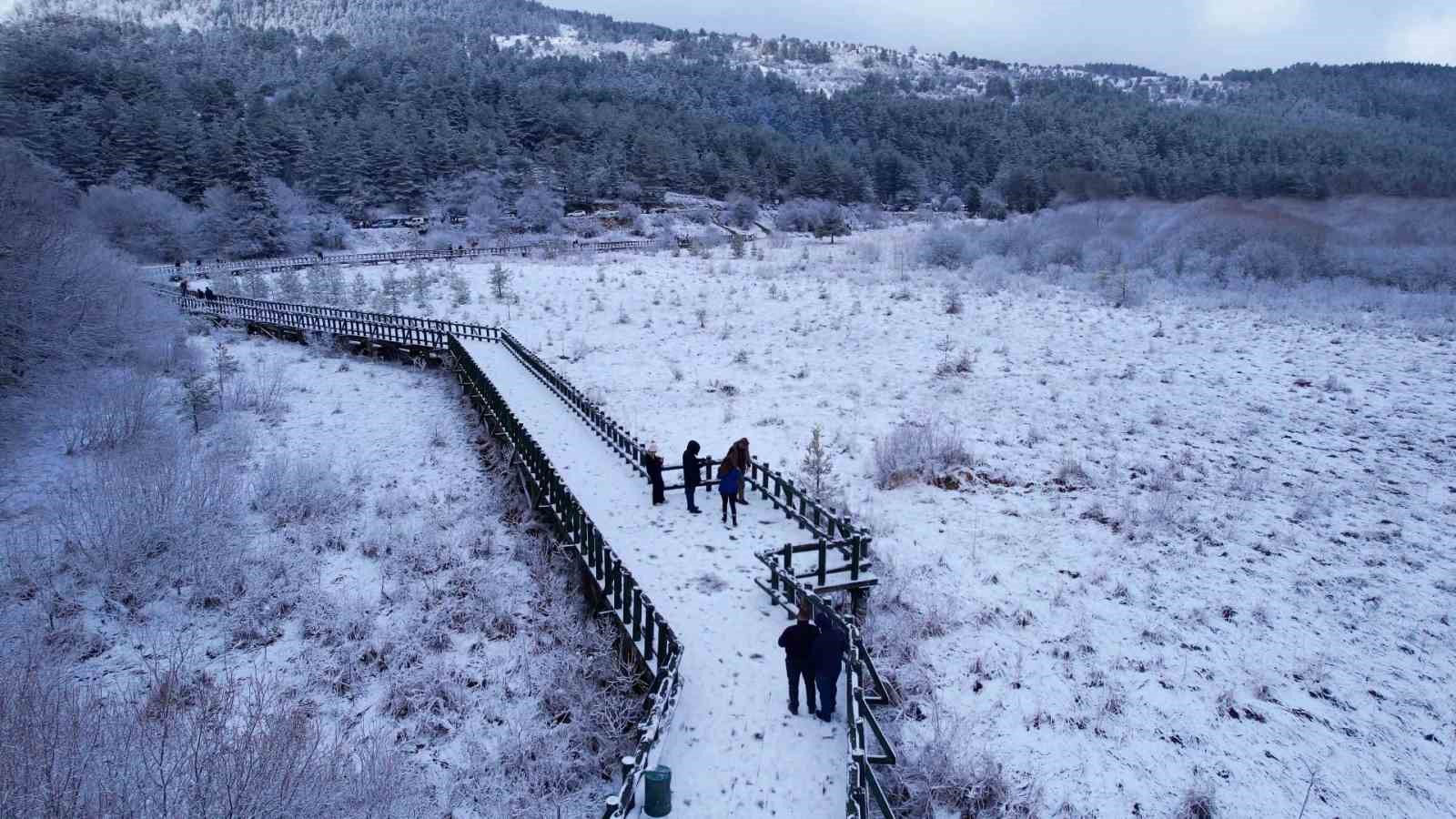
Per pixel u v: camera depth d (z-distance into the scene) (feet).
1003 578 44.88
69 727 29.63
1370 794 28.89
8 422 72.49
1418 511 51.37
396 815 28.27
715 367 94.94
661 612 39.19
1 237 77.92
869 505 55.21
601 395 83.51
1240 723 32.73
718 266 179.52
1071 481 58.03
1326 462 59.93
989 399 78.48
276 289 166.71
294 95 463.83
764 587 40.11
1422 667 35.88
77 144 256.73
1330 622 39.60
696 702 32.24
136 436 73.20
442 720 36.55
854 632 34.27
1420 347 89.35
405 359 108.27
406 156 310.65
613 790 31.53
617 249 244.83
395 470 69.26
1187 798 28.66
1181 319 107.86
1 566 50.62
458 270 181.06
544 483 54.49
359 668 40.65
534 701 37.58
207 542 51.80
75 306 85.10
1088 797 28.91
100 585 47.83
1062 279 143.84
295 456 72.38
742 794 27.22
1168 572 44.93
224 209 230.48
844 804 26.84
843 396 81.71
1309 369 83.30
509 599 46.83
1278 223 159.33
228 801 24.73
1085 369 87.10
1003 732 32.48
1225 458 61.57
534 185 326.24
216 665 41.24
